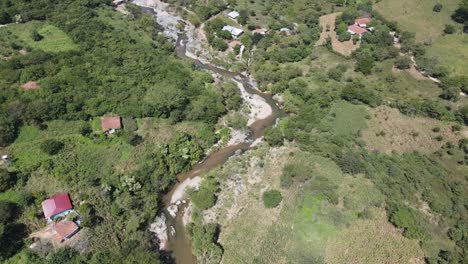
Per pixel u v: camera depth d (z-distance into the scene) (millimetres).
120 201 90125
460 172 99812
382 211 91438
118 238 84062
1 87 110062
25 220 81812
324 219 88438
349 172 100312
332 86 130000
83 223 82188
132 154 101938
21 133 98500
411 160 103562
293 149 109562
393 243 84562
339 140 109062
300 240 84750
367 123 116500
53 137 100062
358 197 94062
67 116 104875
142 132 108062
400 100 122688
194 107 117625
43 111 101188
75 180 91562
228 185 99375
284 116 125500
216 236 87625
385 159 103875
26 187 87688
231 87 129875
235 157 108312
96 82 118062
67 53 128750
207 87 130875
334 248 83250
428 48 144125
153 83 124312
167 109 113688
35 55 123562
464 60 136875
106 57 130500
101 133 103188
